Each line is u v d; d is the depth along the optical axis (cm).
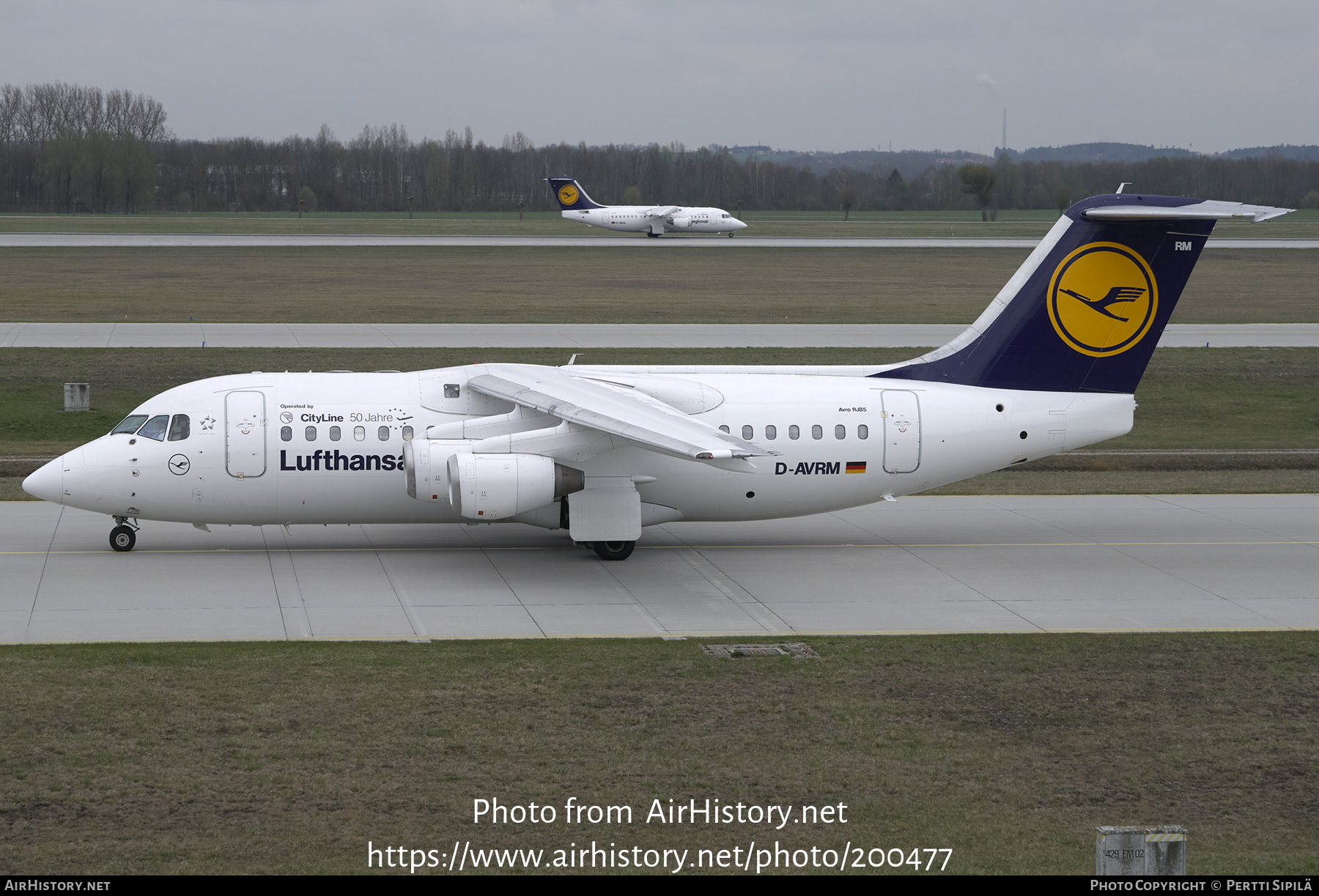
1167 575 5350
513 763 3197
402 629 4372
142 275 17475
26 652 3956
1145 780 3188
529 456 5109
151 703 3531
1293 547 5881
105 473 5159
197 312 13650
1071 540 5984
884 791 3088
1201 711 3688
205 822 2812
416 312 14025
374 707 3550
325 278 17725
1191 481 7544
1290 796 3103
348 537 5734
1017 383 5747
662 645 4225
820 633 4441
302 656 3994
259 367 10381
